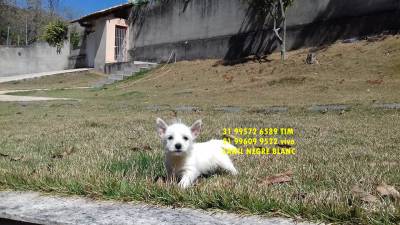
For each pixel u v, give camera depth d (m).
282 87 15.88
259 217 2.71
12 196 3.29
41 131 9.41
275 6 22.02
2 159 5.94
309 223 2.60
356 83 14.83
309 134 8.11
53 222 2.68
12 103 17.44
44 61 39.75
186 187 3.47
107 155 5.82
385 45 18.12
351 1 20.27
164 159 4.59
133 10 31.62
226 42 25.38
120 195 3.20
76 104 16.28
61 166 4.93
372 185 3.92
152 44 29.97
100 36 33.22
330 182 4.16
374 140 7.27
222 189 3.21
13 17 58.16
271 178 4.28
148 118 11.14
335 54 18.97
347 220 2.62
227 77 19.95
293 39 22.41
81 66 37.19
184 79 21.97
